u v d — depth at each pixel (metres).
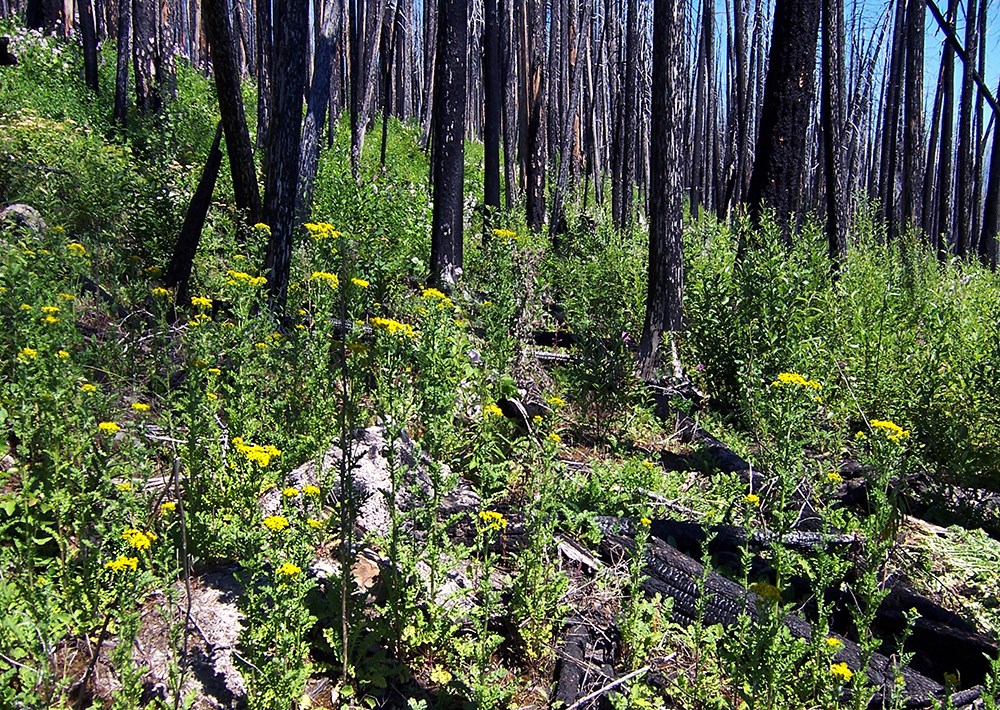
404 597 3.45
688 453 6.20
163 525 3.63
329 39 8.57
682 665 3.61
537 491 4.57
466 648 3.39
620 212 20.58
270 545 3.20
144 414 4.30
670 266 7.55
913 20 19.27
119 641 3.14
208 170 6.98
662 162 7.54
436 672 3.41
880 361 6.83
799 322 7.12
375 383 5.11
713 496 5.26
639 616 3.70
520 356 7.09
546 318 8.77
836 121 10.37
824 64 10.39
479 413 5.49
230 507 3.87
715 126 26.95
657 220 7.59
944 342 6.91
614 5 22.12
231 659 3.14
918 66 19.84
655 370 7.54
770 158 8.94
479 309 7.63
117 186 9.23
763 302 7.11
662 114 7.46
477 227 12.21
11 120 11.87
